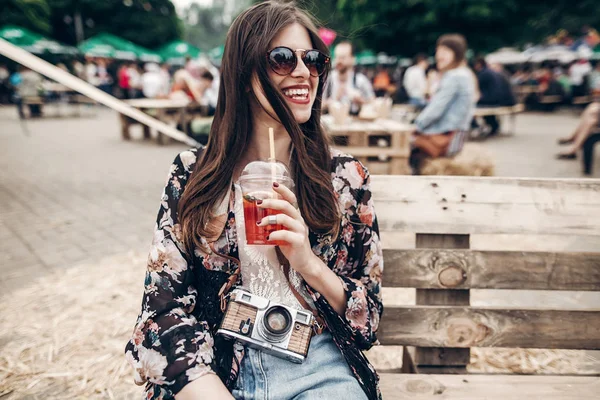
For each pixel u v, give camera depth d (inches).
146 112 426.6
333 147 63.9
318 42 56.3
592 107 270.2
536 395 65.4
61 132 501.0
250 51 53.1
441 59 198.7
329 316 55.4
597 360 95.5
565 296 123.5
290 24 54.3
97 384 89.7
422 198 72.6
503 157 323.0
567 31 915.4
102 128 542.3
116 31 1469.0
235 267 54.7
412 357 80.7
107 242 169.5
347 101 240.4
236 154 55.5
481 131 448.8
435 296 75.5
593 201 72.1
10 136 464.4
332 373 53.4
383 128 187.0
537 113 669.3
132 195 236.8
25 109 725.9
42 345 102.6
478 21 576.7
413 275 73.2
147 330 50.7
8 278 138.8
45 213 206.2
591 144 265.1
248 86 54.9
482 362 97.2
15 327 110.3
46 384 89.7
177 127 405.1
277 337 51.8
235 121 55.4
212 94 376.5
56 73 114.2
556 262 72.3
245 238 53.4
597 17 873.5
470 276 73.1
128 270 143.2
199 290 56.0
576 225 72.2
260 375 52.1
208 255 54.2
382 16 608.1
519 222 72.4
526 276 72.6
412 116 340.5
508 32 606.9
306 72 53.7
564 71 741.9
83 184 259.8
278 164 50.2
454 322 73.9
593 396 65.3
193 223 53.3
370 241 59.2
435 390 66.2
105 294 126.9
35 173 288.2
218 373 52.2
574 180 72.2
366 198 59.8
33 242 169.6
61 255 156.9
